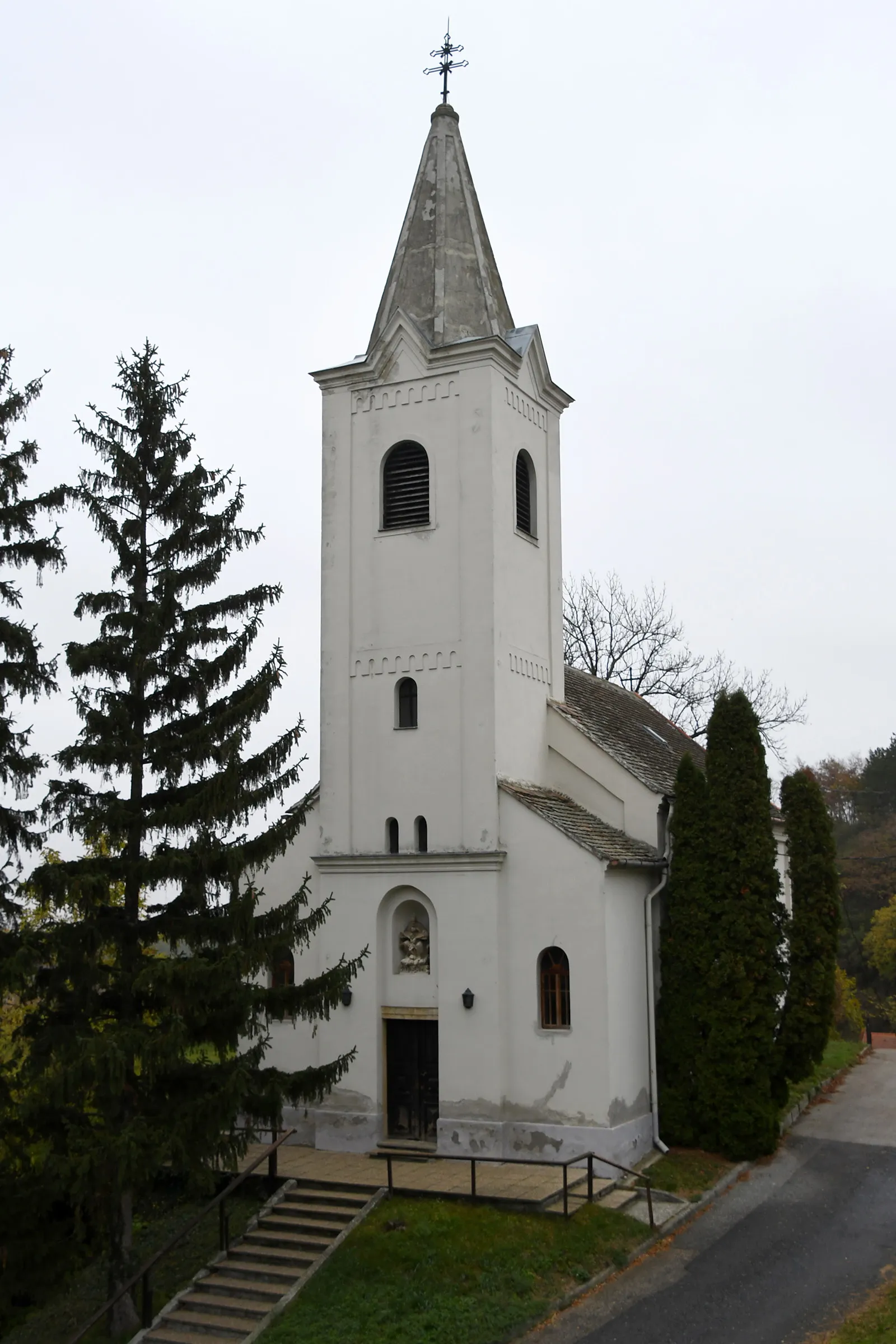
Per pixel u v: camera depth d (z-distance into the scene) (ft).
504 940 84.58
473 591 89.35
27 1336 66.95
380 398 94.63
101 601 67.00
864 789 274.98
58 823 66.33
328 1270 65.92
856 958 243.81
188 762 66.44
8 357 76.48
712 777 89.76
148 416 69.41
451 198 97.91
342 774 91.50
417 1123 85.87
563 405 103.55
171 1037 60.44
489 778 86.58
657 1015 88.69
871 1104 105.70
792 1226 73.67
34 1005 77.36
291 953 91.56
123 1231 66.13
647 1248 69.92
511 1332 59.57
